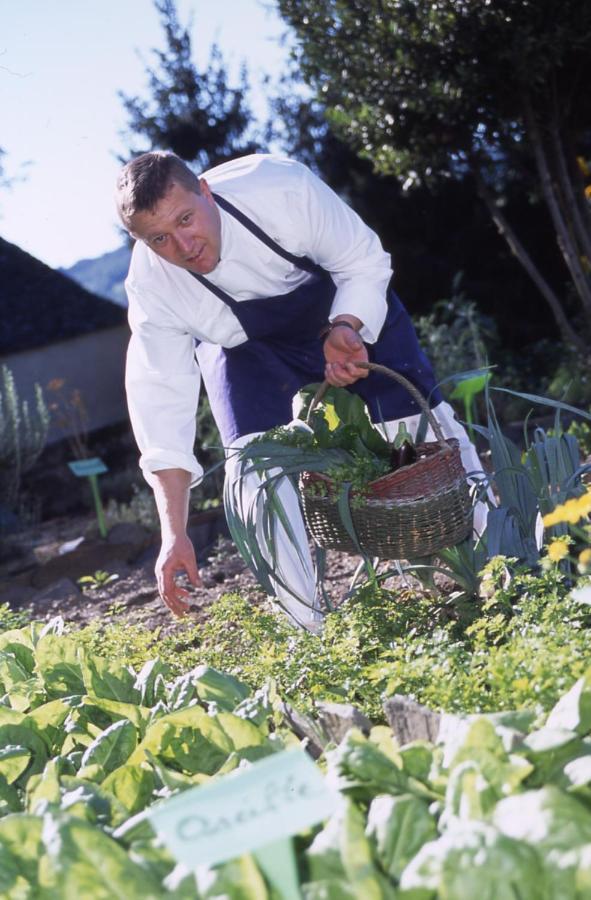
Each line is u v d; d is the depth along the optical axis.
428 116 8.45
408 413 3.43
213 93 16.31
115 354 14.34
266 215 3.11
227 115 16.23
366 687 2.31
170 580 3.04
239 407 3.29
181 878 1.42
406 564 3.44
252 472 3.00
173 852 1.26
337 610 2.92
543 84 8.51
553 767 1.62
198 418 9.97
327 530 2.85
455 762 1.57
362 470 2.70
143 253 3.26
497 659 1.97
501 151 10.68
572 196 9.04
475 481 3.09
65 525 10.66
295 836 1.58
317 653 2.60
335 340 2.83
